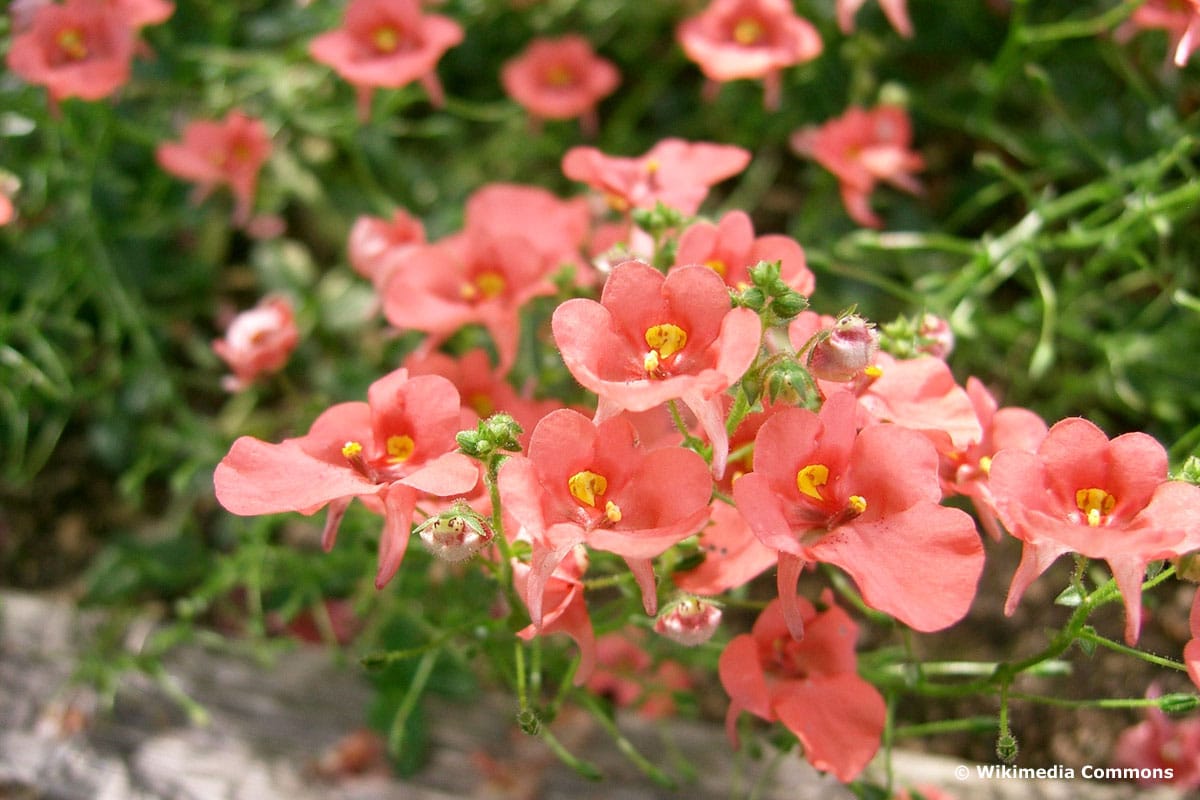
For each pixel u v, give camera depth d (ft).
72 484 1.02
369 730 0.88
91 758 0.87
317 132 1.04
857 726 0.73
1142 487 0.66
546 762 0.87
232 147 0.97
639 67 1.16
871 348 0.68
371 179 1.04
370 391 0.71
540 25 1.11
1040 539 0.65
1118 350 0.96
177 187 1.05
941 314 0.89
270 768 0.87
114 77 0.90
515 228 0.87
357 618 0.96
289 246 1.06
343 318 1.02
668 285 0.67
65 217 1.02
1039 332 0.98
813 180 1.08
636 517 0.68
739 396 0.68
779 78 1.06
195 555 0.96
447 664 0.89
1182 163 0.90
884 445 0.66
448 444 0.70
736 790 0.85
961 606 0.65
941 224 1.08
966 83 1.08
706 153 0.82
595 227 1.02
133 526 1.01
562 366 0.86
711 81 1.04
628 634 0.86
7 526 1.00
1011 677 0.73
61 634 0.92
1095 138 1.02
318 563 0.90
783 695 0.73
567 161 0.81
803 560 0.66
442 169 1.10
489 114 1.05
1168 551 0.63
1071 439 0.66
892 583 0.65
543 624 0.69
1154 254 1.01
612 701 0.89
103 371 1.04
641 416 0.73
